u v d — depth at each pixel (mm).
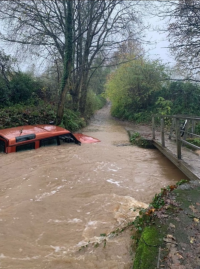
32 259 3018
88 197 4855
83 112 20672
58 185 5457
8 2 13430
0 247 3262
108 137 12852
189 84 18484
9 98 15102
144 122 20375
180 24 10586
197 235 2943
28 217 4043
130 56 22094
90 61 19516
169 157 7648
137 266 2545
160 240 2871
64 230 3674
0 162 7047
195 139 9594
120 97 24625
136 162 7762
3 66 15445
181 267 2434
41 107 14594
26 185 5387
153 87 20984
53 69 18062
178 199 3891
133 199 4816
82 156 7895
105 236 3455
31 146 8469
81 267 2850
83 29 17984
